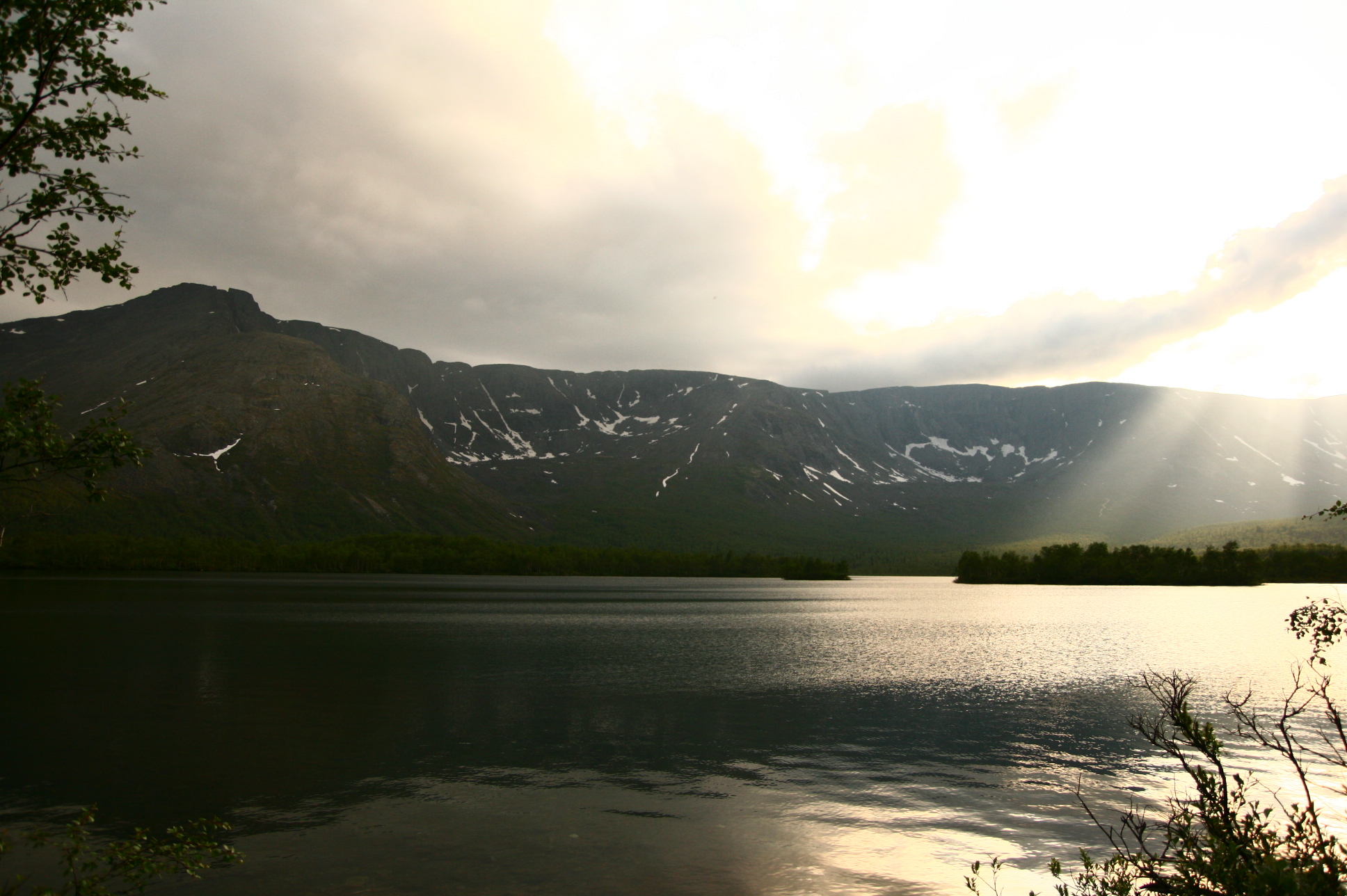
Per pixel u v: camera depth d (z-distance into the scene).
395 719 44.03
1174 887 16.14
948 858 24.84
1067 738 40.84
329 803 29.48
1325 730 42.03
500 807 29.20
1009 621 119.81
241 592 171.00
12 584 179.50
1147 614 134.38
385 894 21.84
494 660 69.75
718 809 29.17
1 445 12.43
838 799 30.48
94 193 13.75
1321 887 12.64
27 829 26.66
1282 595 191.00
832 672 64.44
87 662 65.25
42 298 13.73
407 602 151.88
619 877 23.09
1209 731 16.00
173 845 16.00
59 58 13.12
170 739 39.12
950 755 37.28
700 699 51.38
